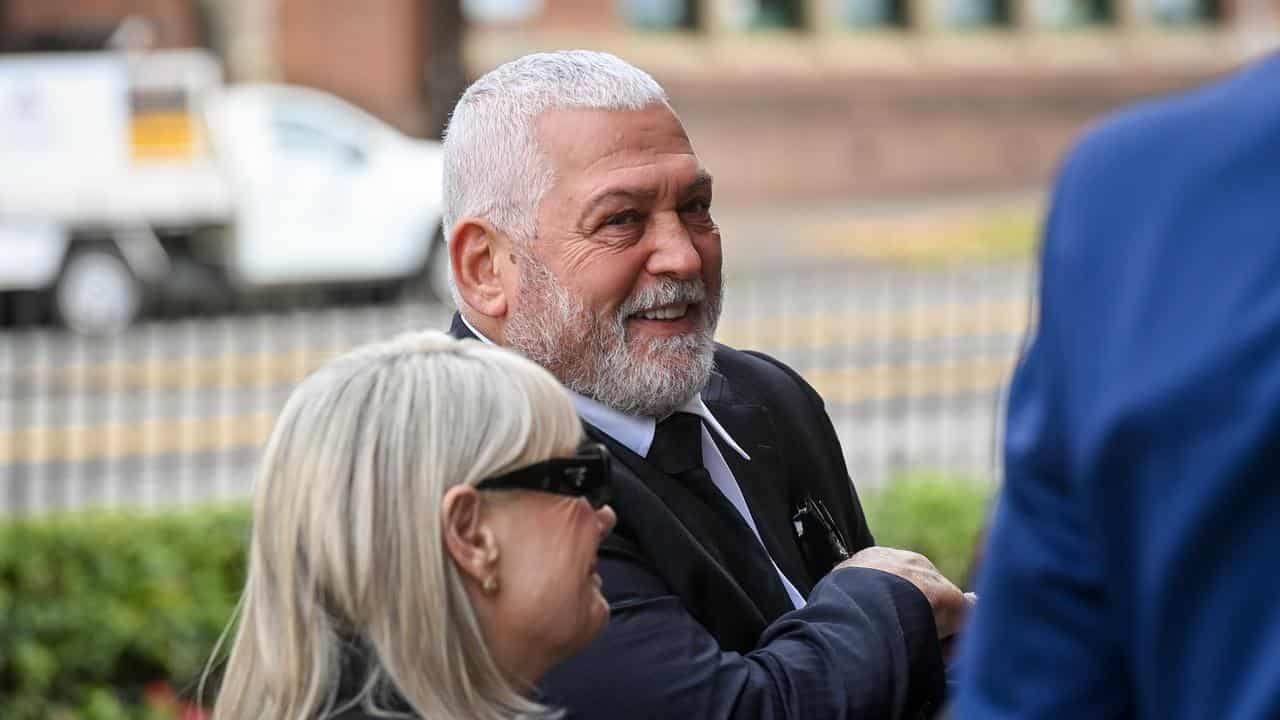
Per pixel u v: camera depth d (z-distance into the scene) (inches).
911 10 1190.9
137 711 228.4
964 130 1205.1
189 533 266.5
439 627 72.1
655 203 90.3
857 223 1064.2
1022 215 1085.8
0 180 625.0
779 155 1151.0
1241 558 44.5
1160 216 46.6
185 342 598.5
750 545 91.7
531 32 1053.2
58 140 628.1
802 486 101.6
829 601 86.4
